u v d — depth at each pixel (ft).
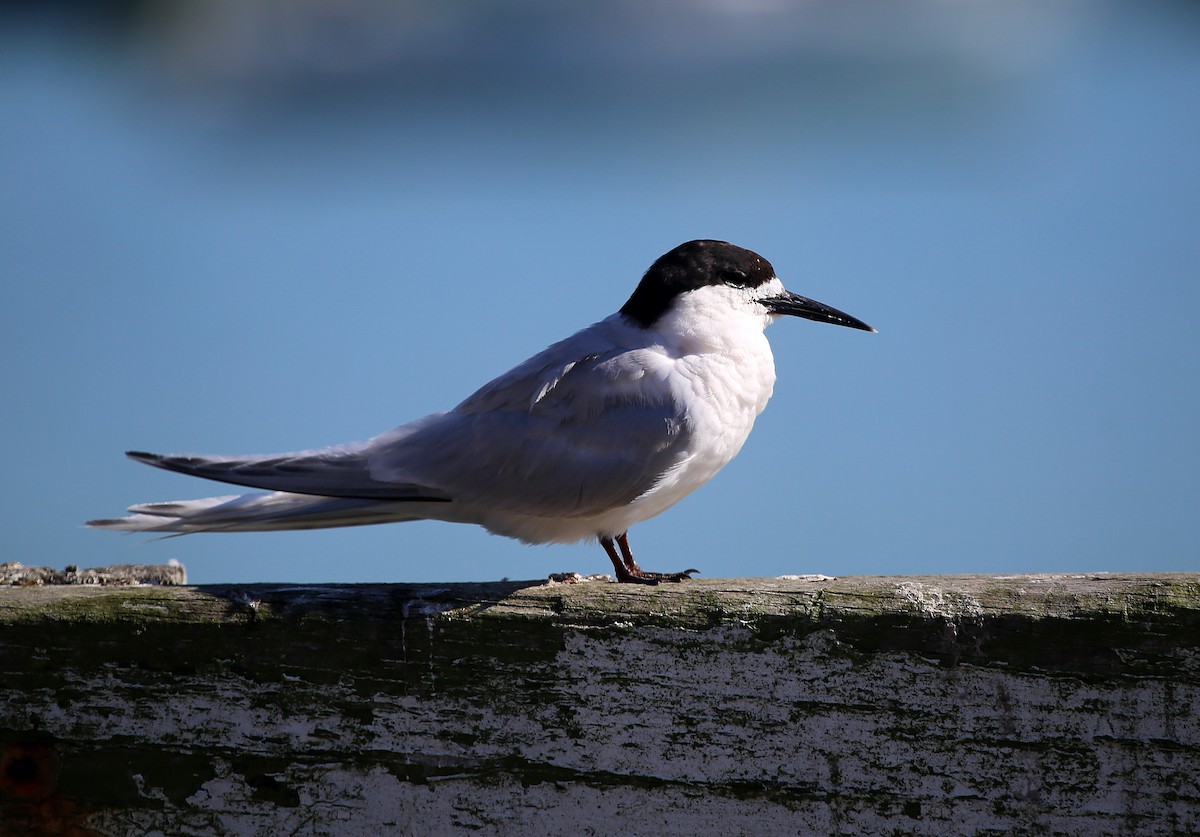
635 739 17.25
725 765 17.17
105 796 17.70
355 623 17.43
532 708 17.39
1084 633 16.53
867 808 17.03
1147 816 16.56
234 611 17.51
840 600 16.98
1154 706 16.47
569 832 17.42
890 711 16.92
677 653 17.16
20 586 18.61
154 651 17.53
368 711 17.54
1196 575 17.07
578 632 17.25
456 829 17.52
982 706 16.79
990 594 16.81
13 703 17.58
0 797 17.63
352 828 17.62
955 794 16.89
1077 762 16.67
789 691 17.04
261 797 17.67
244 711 17.60
